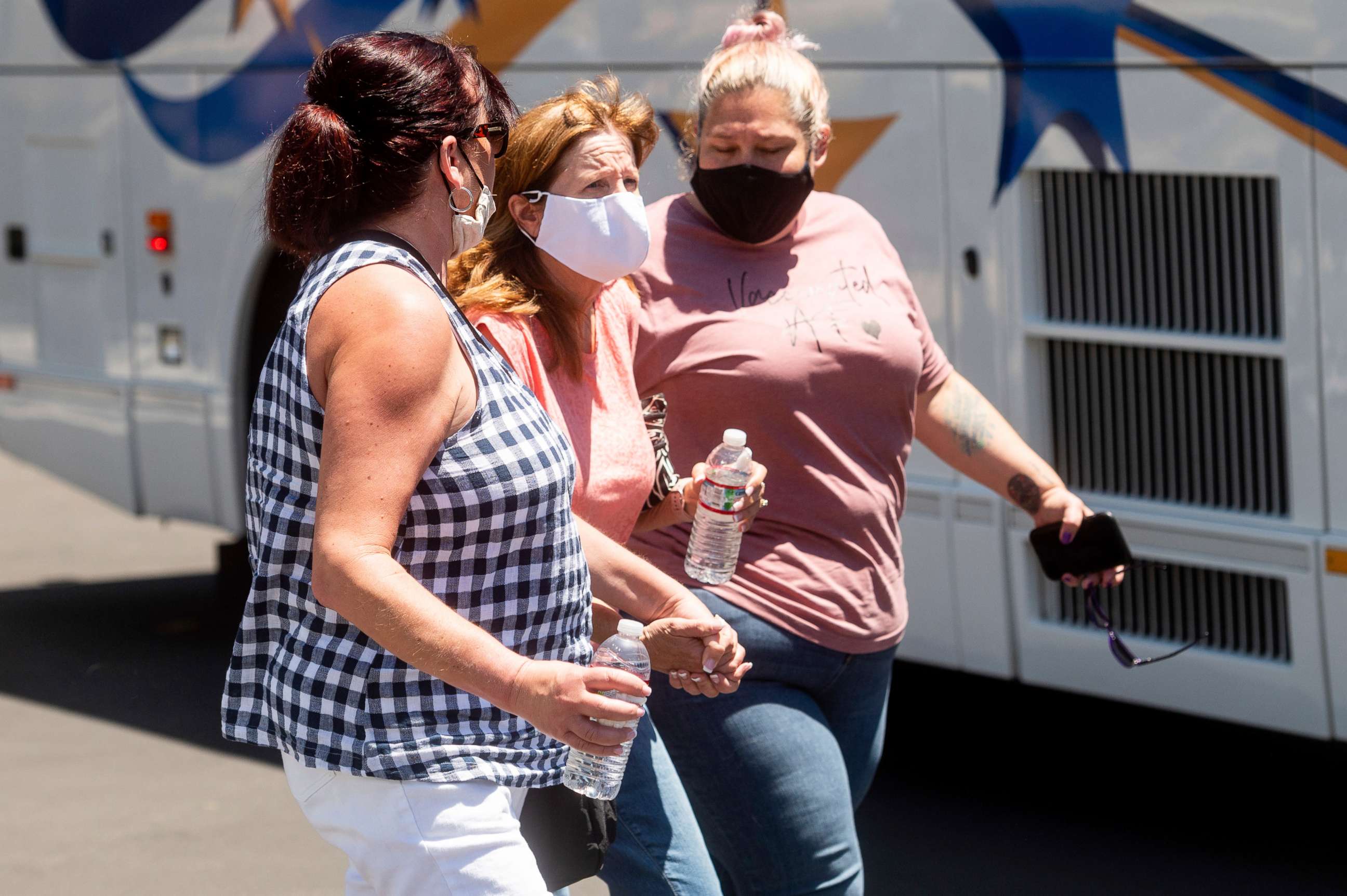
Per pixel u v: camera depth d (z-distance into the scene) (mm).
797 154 5121
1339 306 6805
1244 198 7102
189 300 11750
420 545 3584
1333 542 6891
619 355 4895
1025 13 7602
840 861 4984
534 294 4625
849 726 5312
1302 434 6988
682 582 5160
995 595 7996
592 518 4688
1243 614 7277
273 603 3680
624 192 4605
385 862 3598
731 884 5129
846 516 5145
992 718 9820
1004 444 5805
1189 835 8031
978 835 8102
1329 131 6746
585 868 4121
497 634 3697
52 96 12445
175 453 11953
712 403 5129
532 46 9445
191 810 8602
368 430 3426
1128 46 7285
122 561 14914
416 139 3650
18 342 12914
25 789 8914
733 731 4953
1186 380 7395
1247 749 9203
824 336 5148
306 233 3705
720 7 8516
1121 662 5859
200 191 11570
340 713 3574
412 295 3502
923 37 7969
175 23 11578
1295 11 6781
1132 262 7484
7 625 12633
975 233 7914
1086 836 8055
